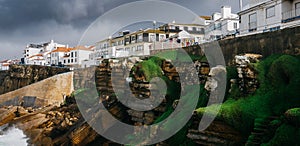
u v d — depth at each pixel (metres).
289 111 12.03
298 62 15.72
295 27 17.00
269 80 16.25
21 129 34.66
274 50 18.17
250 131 14.25
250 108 14.86
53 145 29.91
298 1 24.59
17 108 40.09
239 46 20.56
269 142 12.27
